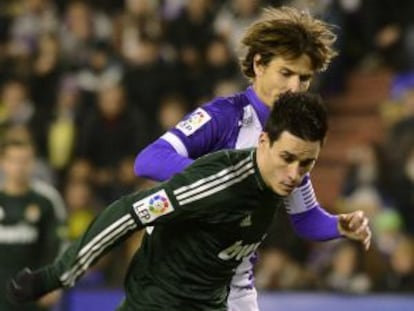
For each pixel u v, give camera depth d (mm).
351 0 46562
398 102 45062
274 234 36844
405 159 40750
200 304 16562
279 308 33688
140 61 46250
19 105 48156
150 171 16953
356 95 46938
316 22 17406
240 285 18766
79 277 15930
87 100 47125
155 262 16484
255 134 17750
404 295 33000
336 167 45656
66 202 43062
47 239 31734
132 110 44156
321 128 15180
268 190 15711
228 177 15656
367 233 17969
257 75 17641
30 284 15789
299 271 35812
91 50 50000
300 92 15680
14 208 31453
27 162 31359
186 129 17391
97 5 52406
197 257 16266
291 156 15258
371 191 40750
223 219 15883
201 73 45875
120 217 15711
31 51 51750
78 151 44656
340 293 33250
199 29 47062
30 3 53406
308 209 18781
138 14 49312
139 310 16578
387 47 46844
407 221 39781
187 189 15641
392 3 46969
